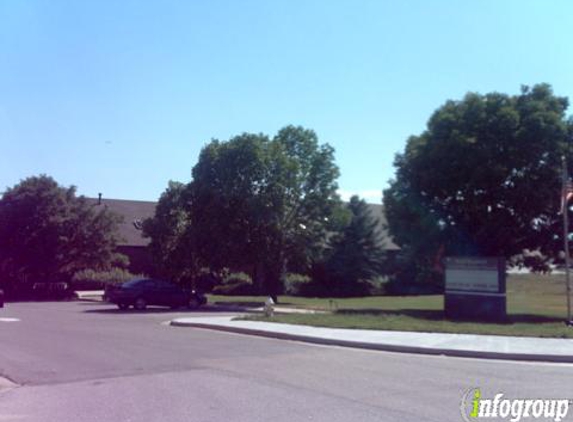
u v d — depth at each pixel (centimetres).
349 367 1296
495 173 2825
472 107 2964
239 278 5341
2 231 4700
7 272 4912
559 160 2881
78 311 3225
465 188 2995
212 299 4503
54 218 4706
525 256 3281
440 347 1542
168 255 4766
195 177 4188
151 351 1548
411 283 5675
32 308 3469
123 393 1044
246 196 4069
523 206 2892
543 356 1428
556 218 3002
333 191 4466
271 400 970
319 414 877
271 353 1513
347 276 5347
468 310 2730
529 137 2850
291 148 4428
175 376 1192
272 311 2588
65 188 4944
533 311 3250
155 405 947
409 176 3209
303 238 4316
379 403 946
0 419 882
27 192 4734
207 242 4072
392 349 1580
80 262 4894
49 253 4734
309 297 5122
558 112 2991
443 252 3225
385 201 3350
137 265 6166
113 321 2528
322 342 1723
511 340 1686
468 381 1133
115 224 5088
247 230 4069
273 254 4162
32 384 1144
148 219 4956
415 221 3200
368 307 3719
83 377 1200
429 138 3081
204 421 846
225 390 1052
